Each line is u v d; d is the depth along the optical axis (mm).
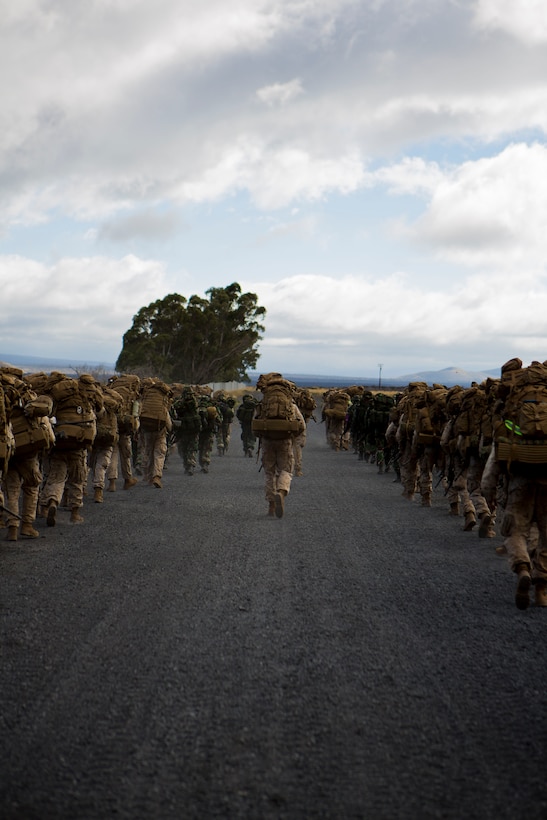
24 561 9055
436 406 14258
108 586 7922
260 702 4945
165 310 87625
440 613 7195
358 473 21281
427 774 4023
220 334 88875
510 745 4387
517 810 3684
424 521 12891
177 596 7570
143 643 6094
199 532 11344
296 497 15812
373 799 3762
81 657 5742
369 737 4453
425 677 5469
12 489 10469
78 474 11781
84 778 3922
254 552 9922
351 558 9680
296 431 12875
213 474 20312
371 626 6711
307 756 4199
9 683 5207
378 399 21297
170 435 20016
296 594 7770
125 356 84375
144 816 3584
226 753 4219
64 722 4590
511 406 7742
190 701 4941
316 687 5230
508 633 6590
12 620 6652
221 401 26469
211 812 3623
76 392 11484
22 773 3963
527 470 7543
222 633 6398
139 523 12008
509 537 7648
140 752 4215
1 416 9234
